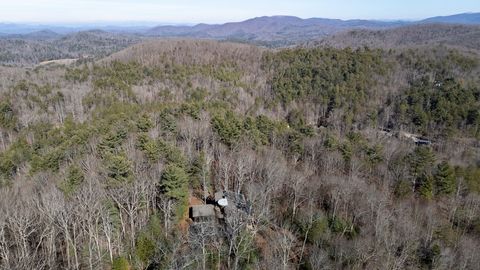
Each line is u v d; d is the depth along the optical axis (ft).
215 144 207.92
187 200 158.81
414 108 296.10
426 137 277.85
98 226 126.31
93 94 319.88
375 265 116.47
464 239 135.33
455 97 295.48
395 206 155.53
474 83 326.44
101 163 161.27
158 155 169.99
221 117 217.36
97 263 116.26
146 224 135.44
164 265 115.85
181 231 139.85
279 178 166.71
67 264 120.47
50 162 168.14
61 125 262.67
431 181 168.04
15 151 197.47
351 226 140.56
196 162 173.17
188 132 218.59
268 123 229.04
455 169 184.55
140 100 311.88
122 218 133.49
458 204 161.89
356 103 315.37
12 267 108.17
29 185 150.00
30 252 120.78
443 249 127.03
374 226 136.98
